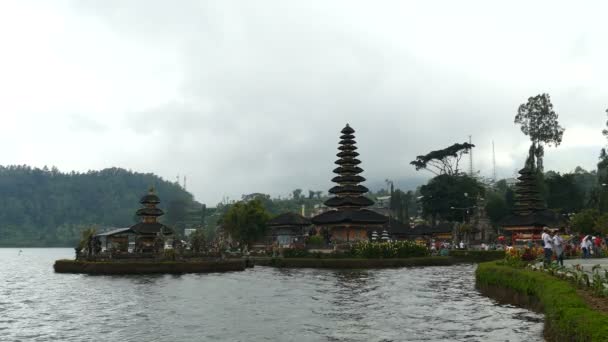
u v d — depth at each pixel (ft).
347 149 313.94
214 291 112.37
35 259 380.78
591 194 350.43
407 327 65.41
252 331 63.16
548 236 107.55
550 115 372.38
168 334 61.72
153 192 230.48
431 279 143.74
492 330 62.54
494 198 411.13
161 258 184.14
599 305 52.01
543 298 63.52
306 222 297.53
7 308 87.15
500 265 107.65
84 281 144.77
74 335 62.08
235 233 285.64
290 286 124.06
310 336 59.82
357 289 115.44
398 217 525.75
